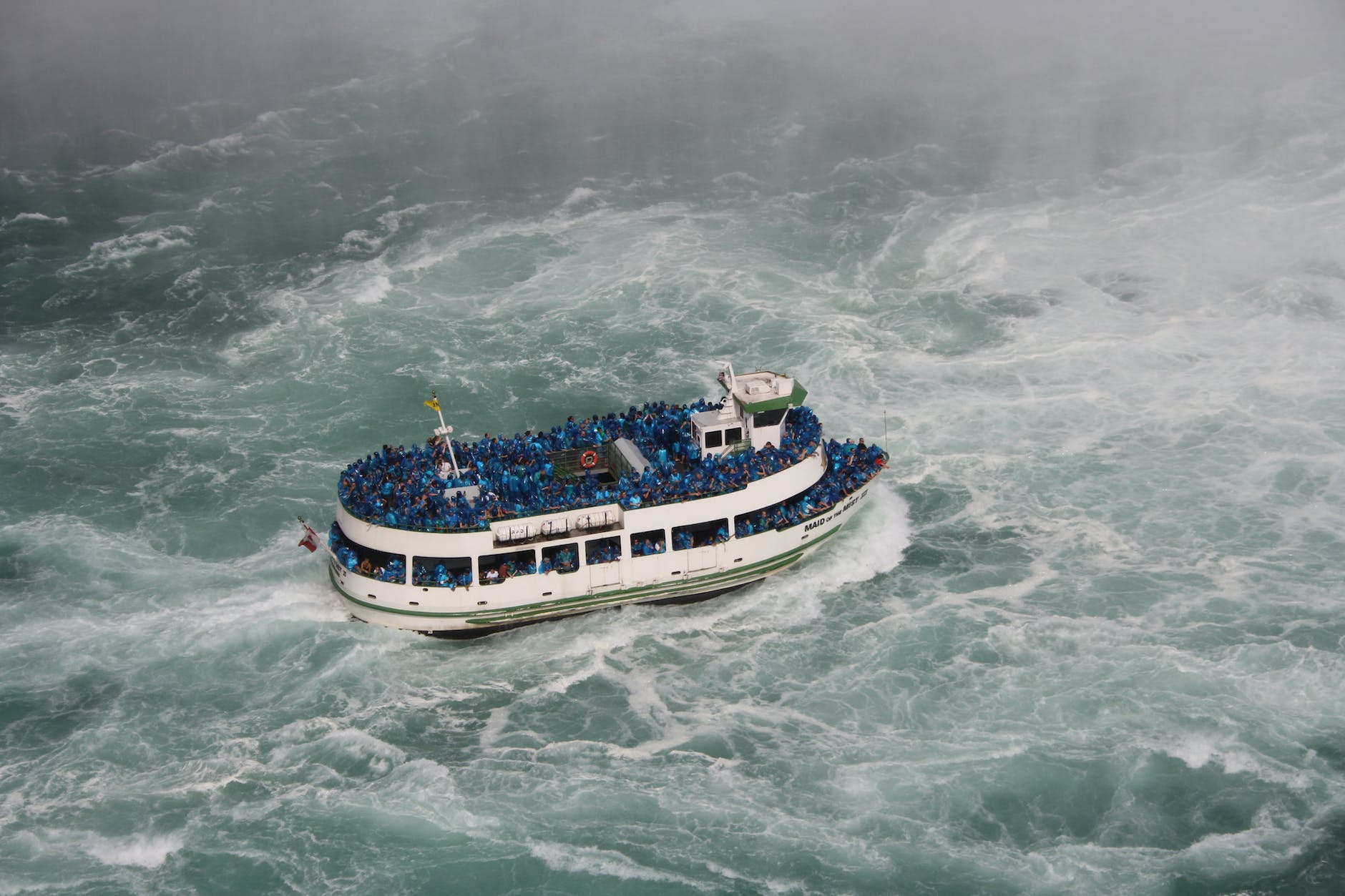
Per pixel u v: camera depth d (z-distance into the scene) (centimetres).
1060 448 7838
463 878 4962
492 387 8862
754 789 5334
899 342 9250
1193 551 6812
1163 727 5556
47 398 8825
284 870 5019
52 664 6169
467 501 6269
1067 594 6500
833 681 5947
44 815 5272
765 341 9331
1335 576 6531
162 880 4981
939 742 5550
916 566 6775
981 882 4878
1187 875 4869
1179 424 8019
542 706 5850
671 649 6194
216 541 7188
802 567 6688
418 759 5531
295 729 5719
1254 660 5916
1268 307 9381
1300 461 7569
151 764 5541
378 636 6278
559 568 6134
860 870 4944
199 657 6197
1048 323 9394
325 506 7525
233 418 8538
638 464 6444
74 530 7275
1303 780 5253
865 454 7062
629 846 5072
